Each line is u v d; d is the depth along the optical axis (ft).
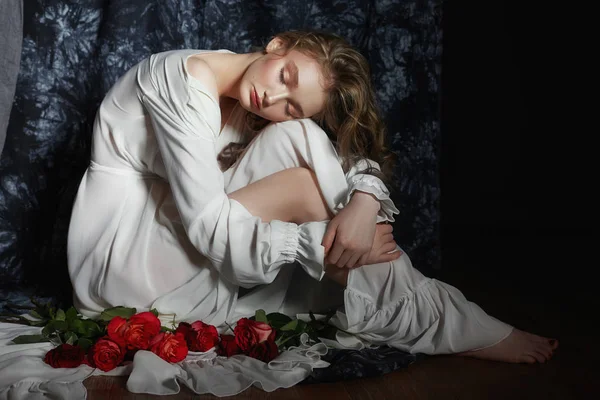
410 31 7.86
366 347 5.71
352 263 5.37
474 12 12.05
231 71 6.04
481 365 5.60
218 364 5.09
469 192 12.17
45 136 7.05
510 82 12.03
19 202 6.98
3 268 6.95
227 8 7.58
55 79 7.06
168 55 5.83
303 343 5.42
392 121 7.88
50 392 4.50
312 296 6.03
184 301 5.59
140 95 5.74
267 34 7.63
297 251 5.34
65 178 7.13
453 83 12.17
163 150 5.52
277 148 5.80
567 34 11.77
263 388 4.78
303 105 5.85
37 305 5.80
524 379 5.29
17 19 6.24
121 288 5.60
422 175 8.03
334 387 5.05
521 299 7.86
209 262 5.64
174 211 5.69
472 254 10.43
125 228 5.73
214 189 5.38
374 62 7.81
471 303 5.74
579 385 5.18
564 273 9.16
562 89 11.85
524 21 11.91
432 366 5.56
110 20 7.10
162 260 5.61
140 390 4.72
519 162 12.09
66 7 7.06
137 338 4.99
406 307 5.61
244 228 5.32
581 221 11.87
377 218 5.59
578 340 6.35
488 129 12.12
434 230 8.17
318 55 5.84
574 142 11.86
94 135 5.97
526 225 12.07
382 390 5.02
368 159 6.11
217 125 5.66
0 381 4.62
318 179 5.61
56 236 7.11
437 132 8.07
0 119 6.20
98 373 5.02
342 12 7.73
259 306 6.04
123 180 5.85
